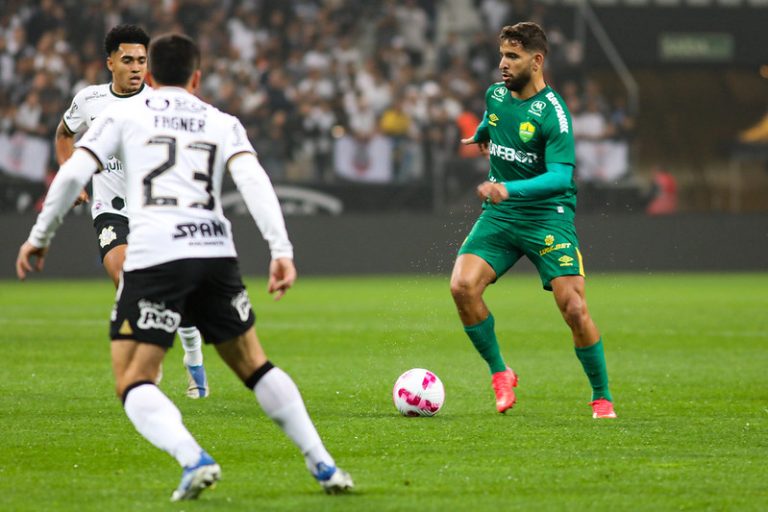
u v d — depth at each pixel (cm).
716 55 10750
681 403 2841
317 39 9338
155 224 1661
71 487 1788
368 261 8812
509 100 2653
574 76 9700
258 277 8531
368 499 1695
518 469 1938
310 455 1711
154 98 1717
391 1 9712
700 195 10481
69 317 5338
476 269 2638
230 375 3366
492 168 2728
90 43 8644
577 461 2014
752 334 4744
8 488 1780
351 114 8969
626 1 10538
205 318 1711
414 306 6212
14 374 3316
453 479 1852
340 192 8750
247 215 8494
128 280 1670
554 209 2627
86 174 1673
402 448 2150
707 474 1894
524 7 9962
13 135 8069
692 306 6219
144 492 1748
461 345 4353
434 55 9794
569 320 2583
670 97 11069
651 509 1639
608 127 9256
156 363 1672
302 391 3031
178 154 1689
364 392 3016
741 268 9519
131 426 2391
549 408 2748
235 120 1745
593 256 9169
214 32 9062
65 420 2473
